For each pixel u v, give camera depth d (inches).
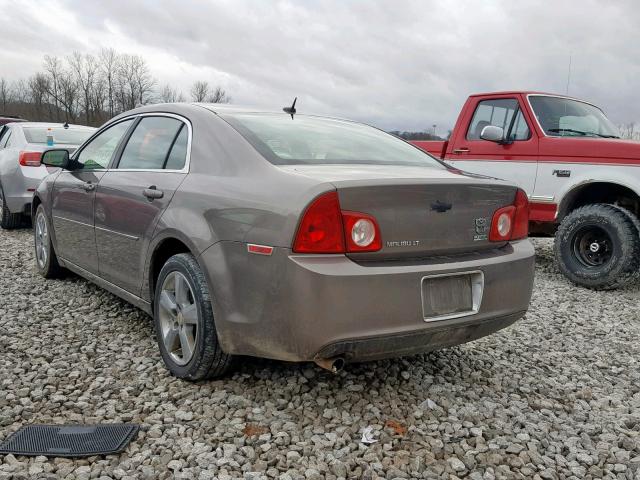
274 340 106.4
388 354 110.7
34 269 228.1
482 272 117.9
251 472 95.3
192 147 134.3
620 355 165.9
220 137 129.0
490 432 113.1
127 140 163.5
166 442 103.1
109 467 95.5
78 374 129.7
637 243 231.9
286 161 119.0
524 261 126.5
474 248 120.8
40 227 214.1
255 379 129.3
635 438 116.0
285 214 103.7
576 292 241.0
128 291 151.4
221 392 122.2
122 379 129.0
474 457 104.7
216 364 121.7
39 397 119.0
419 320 108.8
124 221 147.6
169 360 130.8
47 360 138.6
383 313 104.8
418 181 110.0
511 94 275.6
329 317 101.0
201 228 118.5
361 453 103.5
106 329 160.1
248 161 119.6
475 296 118.2
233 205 113.4
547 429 116.6
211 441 104.4
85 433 105.1
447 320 112.9
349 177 107.8
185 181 129.3
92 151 182.1
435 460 102.7
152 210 135.3
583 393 135.0
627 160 237.5
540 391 135.5
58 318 168.4
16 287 199.0
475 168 283.7
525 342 171.3
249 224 109.0
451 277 114.7
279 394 123.1
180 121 144.2
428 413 119.5
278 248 103.6
